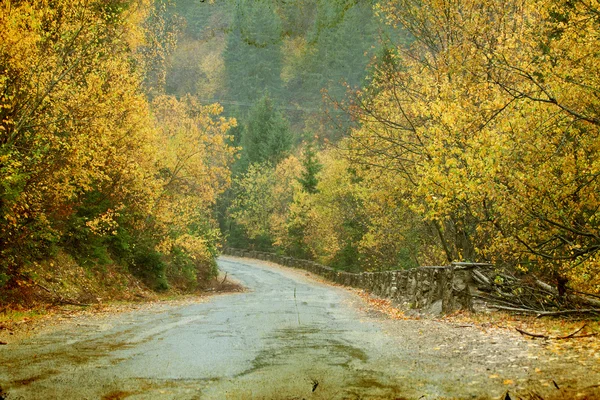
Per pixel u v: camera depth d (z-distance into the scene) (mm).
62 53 16484
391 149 21828
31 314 13867
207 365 7250
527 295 13445
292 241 61969
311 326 11977
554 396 5422
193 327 11680
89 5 16641
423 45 20828
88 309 16344
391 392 5793
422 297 16562
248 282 43688
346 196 39781
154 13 26672
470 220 18969
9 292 15352
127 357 7801
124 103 19203
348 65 78562
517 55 15164
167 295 27188
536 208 13219
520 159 13461
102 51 18359
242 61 99000
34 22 14414
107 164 19828
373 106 22062
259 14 75250
